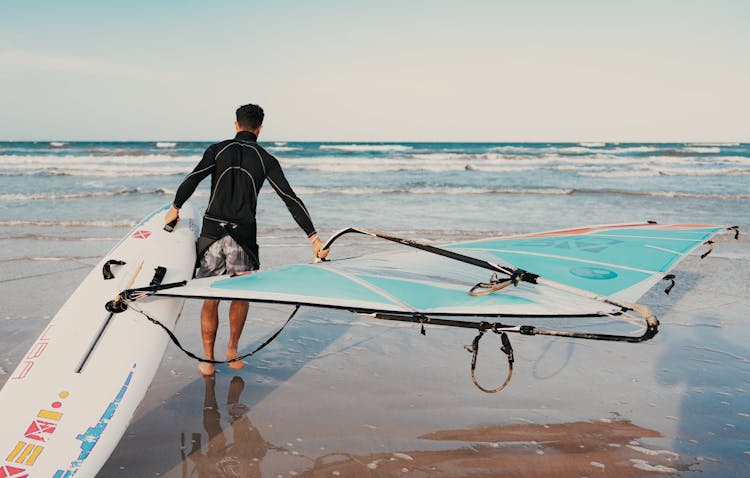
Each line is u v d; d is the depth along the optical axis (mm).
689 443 2844
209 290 2656
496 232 8781
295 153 40500
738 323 4695
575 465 2635
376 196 14344
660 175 22312
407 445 2797
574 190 15094
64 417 2506
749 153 42812
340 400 3279
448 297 2625
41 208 11227
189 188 3336
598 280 3082
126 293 2635
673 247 3682
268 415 3084
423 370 3742
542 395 3381
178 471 2545
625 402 3293
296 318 4809
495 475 2547
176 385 3447
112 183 16969
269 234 8609
